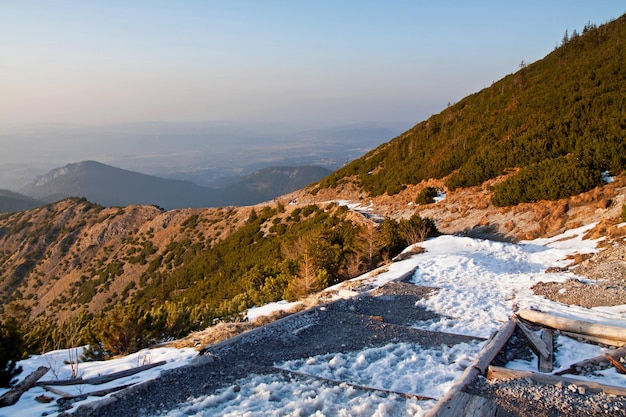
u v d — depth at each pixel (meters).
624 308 8.33
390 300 11.02
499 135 36.88
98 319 11.10
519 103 41.22
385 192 43.72
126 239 65.75
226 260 43.88
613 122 25.36
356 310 10.20
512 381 4.86
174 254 55.56
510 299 10.38
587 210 19.20
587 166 21.12
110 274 57.81
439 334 7.89
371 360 6.61
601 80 34.84
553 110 34.03
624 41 41.56
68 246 68.69
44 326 11.82
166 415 4.75
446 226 26.44
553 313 8.47
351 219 33.09
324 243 20.47
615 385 4.73
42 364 9.01
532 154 28.83
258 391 5.39
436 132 53.56
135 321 10.62
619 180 19.64
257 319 10.63
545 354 6.02
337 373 5.99
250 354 7.05
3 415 5.14
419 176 40.62
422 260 15.80
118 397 5.31
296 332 8.30
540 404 4.29
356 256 19.84
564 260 14.32
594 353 6.10
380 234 20.61
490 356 5.80
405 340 7.59
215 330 10.19
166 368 6.85
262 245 40.88
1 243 74.81
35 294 62.00
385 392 5.14
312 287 16.16
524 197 23.28
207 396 5.31
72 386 6.45
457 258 15.32
